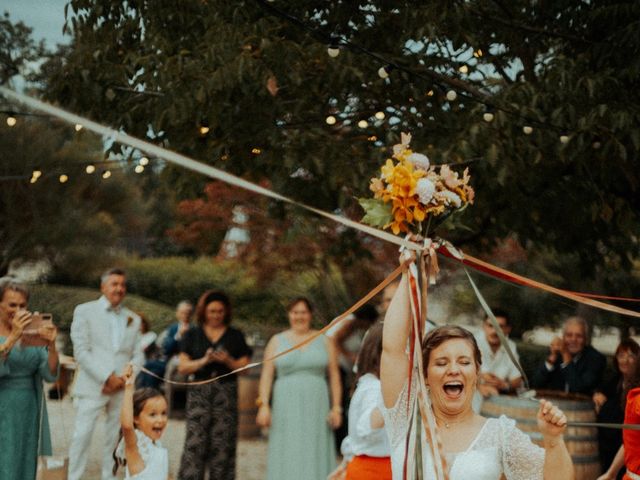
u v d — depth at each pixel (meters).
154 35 6.03
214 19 5.77
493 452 2.74
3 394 5.15
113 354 6.41
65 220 18.59
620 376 5.73
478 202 6.18
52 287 18.02
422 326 2.81
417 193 2.77
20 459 5.15
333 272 13.95
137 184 20.23
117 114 6.23
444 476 2.67
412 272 2.82
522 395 6.35
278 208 7.12
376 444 4.27
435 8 5.53
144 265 19.11
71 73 6.14
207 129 5.97
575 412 5.91
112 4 6.15
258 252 13.10
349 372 7.52
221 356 6.27
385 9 5.96
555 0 6.15
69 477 6.29
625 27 5.67
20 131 16.41
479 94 5.95
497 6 6.28
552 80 5.65
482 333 6.62
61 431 8.66
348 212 7.97
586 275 7.29
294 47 5.57
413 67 5.93
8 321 5.23
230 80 5.40
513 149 5.47
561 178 6.30
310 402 6.23
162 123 6.14
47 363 5.25
